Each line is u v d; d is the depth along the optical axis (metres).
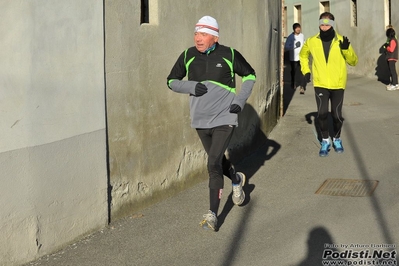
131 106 6.24
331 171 7.94
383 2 18.92
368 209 6.32
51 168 5.20
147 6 6.67
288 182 7.54
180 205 6.71
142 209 6.54
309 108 12.97
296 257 5.15
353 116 11.90
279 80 11.83
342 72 8.62
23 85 4.85
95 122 5.67
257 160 8.78
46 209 5.18
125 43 6.08
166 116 6.85
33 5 4.90
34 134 4.99
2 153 4.70
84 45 5.47
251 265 5.04
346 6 22.03
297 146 9.52
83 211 5.63
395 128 10.43
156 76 6.61
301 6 28.05
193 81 5.73
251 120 9.22
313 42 8.70
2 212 4.74
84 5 5.45
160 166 6.81
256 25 9.38
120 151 6.14
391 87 16.41
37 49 4.96
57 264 5.08
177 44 6.95
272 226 5.96
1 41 4.62
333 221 6.00
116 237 5.72
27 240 5.00
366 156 8.59
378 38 19.42
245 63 5.85
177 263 5.14
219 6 7.92
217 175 5.75
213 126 5.73
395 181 7.30
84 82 5.50
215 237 5.73
